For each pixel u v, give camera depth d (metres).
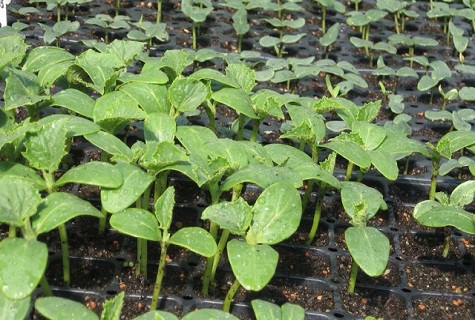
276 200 0.58
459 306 0.63
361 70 0.89
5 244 0.53
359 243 0.58
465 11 0.94
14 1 0.95
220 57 0.82
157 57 0.87
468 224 0.61
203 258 0.64
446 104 0.85
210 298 0.61
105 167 0.59
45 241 0.64
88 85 0.68
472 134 0.70
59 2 0.89
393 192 0.73
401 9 0.95
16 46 0.71
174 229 0.67
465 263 0.66
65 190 0.69
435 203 0.65
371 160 0.66
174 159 0.60
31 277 0.52
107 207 0.57
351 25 0.98
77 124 0.62
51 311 0.51
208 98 0.70
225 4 0.91
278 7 0.92
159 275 0.58
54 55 0.72
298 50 0.92
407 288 0.63
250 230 0.57
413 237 0.68
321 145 0.66
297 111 0.70
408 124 0.80
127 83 0.69
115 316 0.51
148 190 0.63
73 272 0.62
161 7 0.98
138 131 0.77
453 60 0.92
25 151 0.62
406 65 0.91
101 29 0.92
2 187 0.55
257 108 0.69
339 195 0.71
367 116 0.72
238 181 0.59
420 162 0.76
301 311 0.55
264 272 0.54
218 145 0.64
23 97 0.65
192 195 0.70
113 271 0.63
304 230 0.68
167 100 0.69
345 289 0.63
